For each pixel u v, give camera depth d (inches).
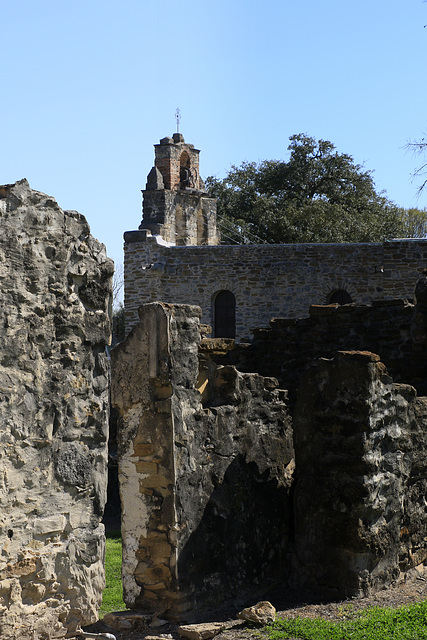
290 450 333.7
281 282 1088.2
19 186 216.8
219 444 289.0
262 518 307.9
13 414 212.7
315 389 317.4
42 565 219.0
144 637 249.0
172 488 265.6
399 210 1984.5
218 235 1397.6
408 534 336.5
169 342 267.9
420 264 975.0
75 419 230.1
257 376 315.6
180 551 265.3
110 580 339.0
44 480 220.5
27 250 217.8
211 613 274.4
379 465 311.6
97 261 238.4
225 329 1122.7
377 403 309.9
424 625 264.2
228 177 1994.3
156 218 1242.6
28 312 217.8
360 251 1056.8
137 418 273.3
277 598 301.6
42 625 218.2
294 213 1742.1
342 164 1946.4
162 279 1143.6
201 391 295.6
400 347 469.1
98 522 236.8
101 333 238.7
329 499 308.7
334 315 490.6
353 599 298.5
